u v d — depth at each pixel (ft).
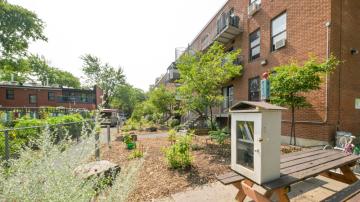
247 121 8.18
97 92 114.83
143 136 39.50
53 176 5.41
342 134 21.58
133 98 157.58
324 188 11.59
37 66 127.44
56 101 100.63
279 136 7.80
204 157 18.44
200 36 68.49
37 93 95.25
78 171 6.66
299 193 11.05
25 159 6.10
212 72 25.73
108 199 6.01
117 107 154.10
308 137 25.04
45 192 4.99
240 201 9.73
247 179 8.72
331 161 10.19
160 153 21.24
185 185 12.69
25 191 4.95
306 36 26.35
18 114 47.62
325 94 23.21
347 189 7.55
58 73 144.87
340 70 24.06
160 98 65.26
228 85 47.39
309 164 9.56
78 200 5.32
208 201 10.59
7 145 12.32
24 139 17.43
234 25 42.11
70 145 7.69
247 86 39.65
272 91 21.35
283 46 30.04
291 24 28.84
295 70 20.79
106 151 23.22
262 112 7.35
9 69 72.84
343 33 24.57
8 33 62.80
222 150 20.67
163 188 12.28
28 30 65.26
